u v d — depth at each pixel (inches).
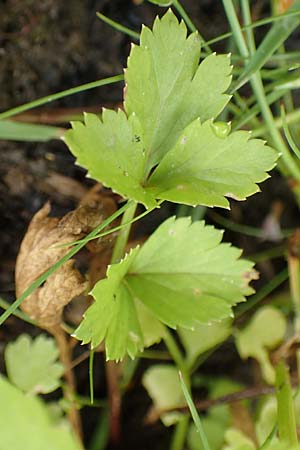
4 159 12.6
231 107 12.1
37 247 10.6
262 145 9.9
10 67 12.6
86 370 12.9
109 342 10.1
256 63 10.9
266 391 12.3
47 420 7.6
